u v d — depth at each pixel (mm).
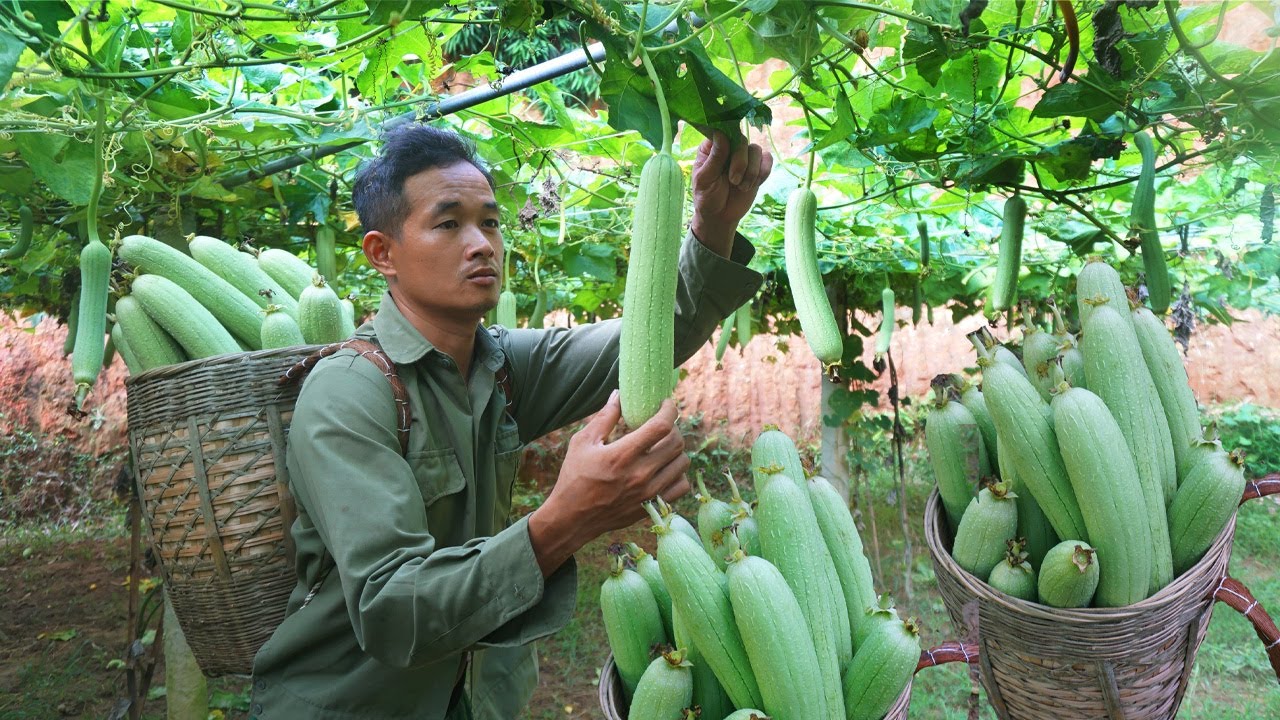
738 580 1454
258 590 2189
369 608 1585
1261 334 11266
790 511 1568
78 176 3137
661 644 1633
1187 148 3406
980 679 1913
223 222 4789
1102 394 1829
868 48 2588
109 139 3045
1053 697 1782
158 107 3230
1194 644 1801
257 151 3725
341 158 4562
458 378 2035
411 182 1973
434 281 1974
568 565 1665
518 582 1565
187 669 3781
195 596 2227
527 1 1791
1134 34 2248
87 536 10523
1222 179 4047
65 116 2896
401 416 1896
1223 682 5363
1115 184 2801
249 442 2195
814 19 2197
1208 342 11484
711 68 1769
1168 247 5707
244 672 2268
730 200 2129
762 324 7348
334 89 4371
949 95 2891
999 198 5715
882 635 1529
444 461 1943
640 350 1558
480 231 2035
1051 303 2090
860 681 1518
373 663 1937
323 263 4512
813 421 12000
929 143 2898
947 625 5852
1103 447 1674
